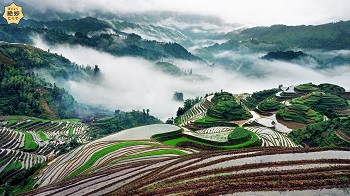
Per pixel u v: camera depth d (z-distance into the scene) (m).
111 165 63.31
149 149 76.94
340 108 162.75
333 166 42.19
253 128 112.25
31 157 102.94
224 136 91.50
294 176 38.97
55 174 71.12
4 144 117.69
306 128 114.06
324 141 102.50
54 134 154.12
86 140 152.38
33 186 66.62
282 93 193.75
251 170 42.50
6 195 70.38
